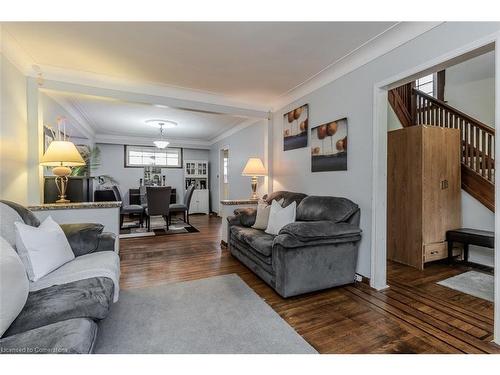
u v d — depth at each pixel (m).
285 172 4.18
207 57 2.80
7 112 2.51
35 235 1.70
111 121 5.59
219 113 4.21
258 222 3.33
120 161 7.60
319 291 2.48
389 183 3.50
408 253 3.27
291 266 2.27
